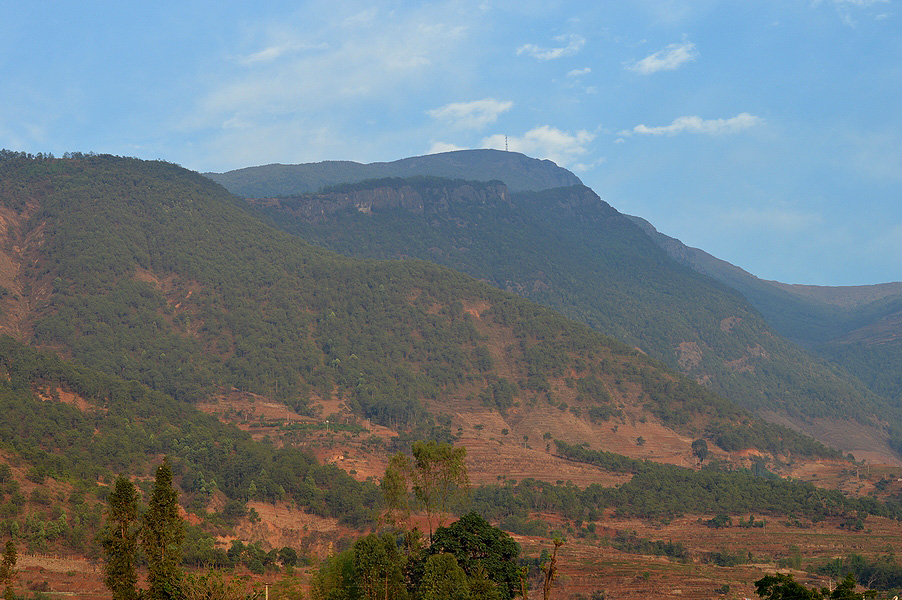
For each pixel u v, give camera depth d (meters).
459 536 78.44
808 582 136.12
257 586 78.62
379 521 87.56
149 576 66.44
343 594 77.25
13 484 124.00
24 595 92.31
